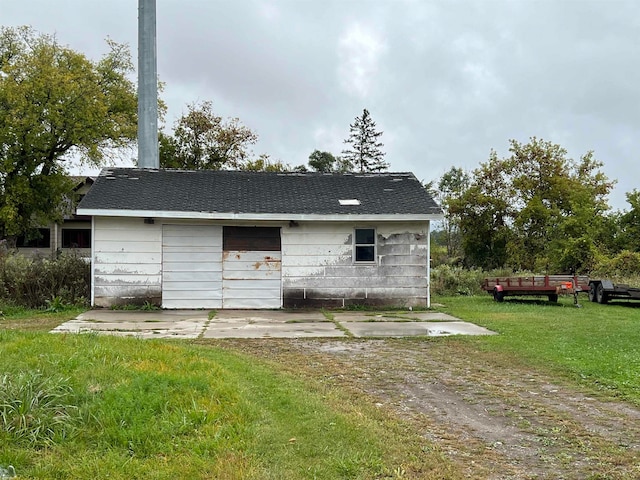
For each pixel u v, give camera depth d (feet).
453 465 14.16
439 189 127.44
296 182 56.95
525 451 15.35
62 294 47.09
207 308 48.19
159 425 15.38
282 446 14.76
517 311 47.60
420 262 49.98
